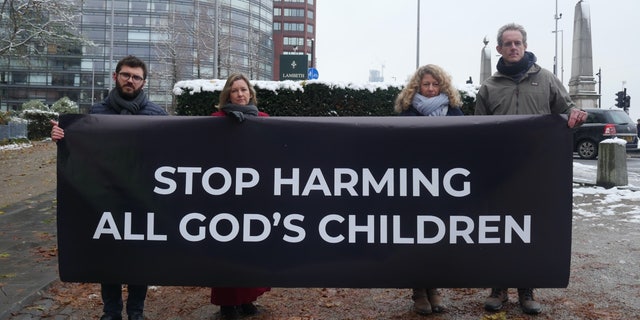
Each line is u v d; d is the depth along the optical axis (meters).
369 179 3.34
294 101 11.53
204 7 47.00
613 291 4.21
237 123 3.38
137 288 3.55
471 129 3.33
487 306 3.83
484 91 4.03
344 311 3.95
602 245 5.61
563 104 3.89
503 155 3.31
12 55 24.09
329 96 11.52
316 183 3.35
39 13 23.25
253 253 3.36
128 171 3.38
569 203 3.30
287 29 117.75
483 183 3.32
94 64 79.69
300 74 26.86
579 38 22.86
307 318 3.81
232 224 3.37
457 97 3.88
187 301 4.23
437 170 3.33
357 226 3.34
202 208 3.37
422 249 3.33
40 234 6.30
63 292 4.42
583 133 17.03
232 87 3.70
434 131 3.33
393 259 3.34
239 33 78.06
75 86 80.50
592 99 22.73
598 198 8.56
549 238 3.31
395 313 3.88
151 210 3.37
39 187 10.05
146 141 3.38
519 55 3.87
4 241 5.96
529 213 3.31
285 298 4.28
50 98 80.56
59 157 3.38
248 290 3.76
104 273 3.37
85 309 4.06
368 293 4.38
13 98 79.94
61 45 25.61
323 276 3.34
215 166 3.38
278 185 3.36
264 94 11.50
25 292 4.21
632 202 8.16
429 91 3.84
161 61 50.38
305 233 3.35
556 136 3.30
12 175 11.76
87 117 3.39
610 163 9.61
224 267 3.36
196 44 45.00
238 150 3.37
